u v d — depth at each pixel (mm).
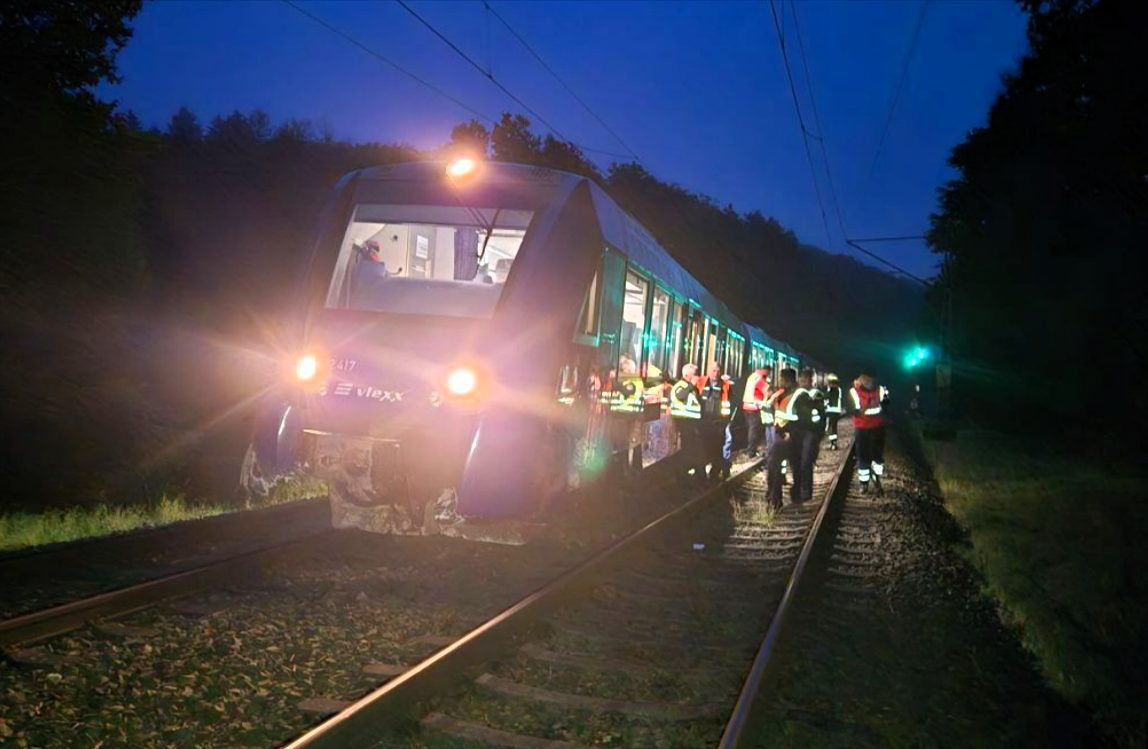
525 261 9281
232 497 12656
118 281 16766
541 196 9719
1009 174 25734
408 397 8875
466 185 9742
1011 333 27797
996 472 20531
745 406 16078
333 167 35531
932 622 7688
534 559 8977
